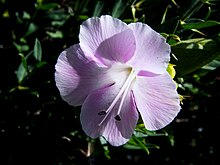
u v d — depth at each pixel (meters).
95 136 0.12
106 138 0.12
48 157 0.16
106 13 0.15
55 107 0.15
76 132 0.15
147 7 0.14
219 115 0.17
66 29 0.16
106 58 0.12
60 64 0.12
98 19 0.11
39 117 0.15
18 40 0.17
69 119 0.15
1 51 0.16
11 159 0.16
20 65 0.15
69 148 0.16
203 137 0.18
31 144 0.16
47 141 0.16
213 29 0.15
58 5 0.16
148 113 0.11
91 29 0.11
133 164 0.18
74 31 0.16
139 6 0.15
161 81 0.11
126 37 0.11
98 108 0.12
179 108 0.11
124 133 0.12
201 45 0.12
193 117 0.17
